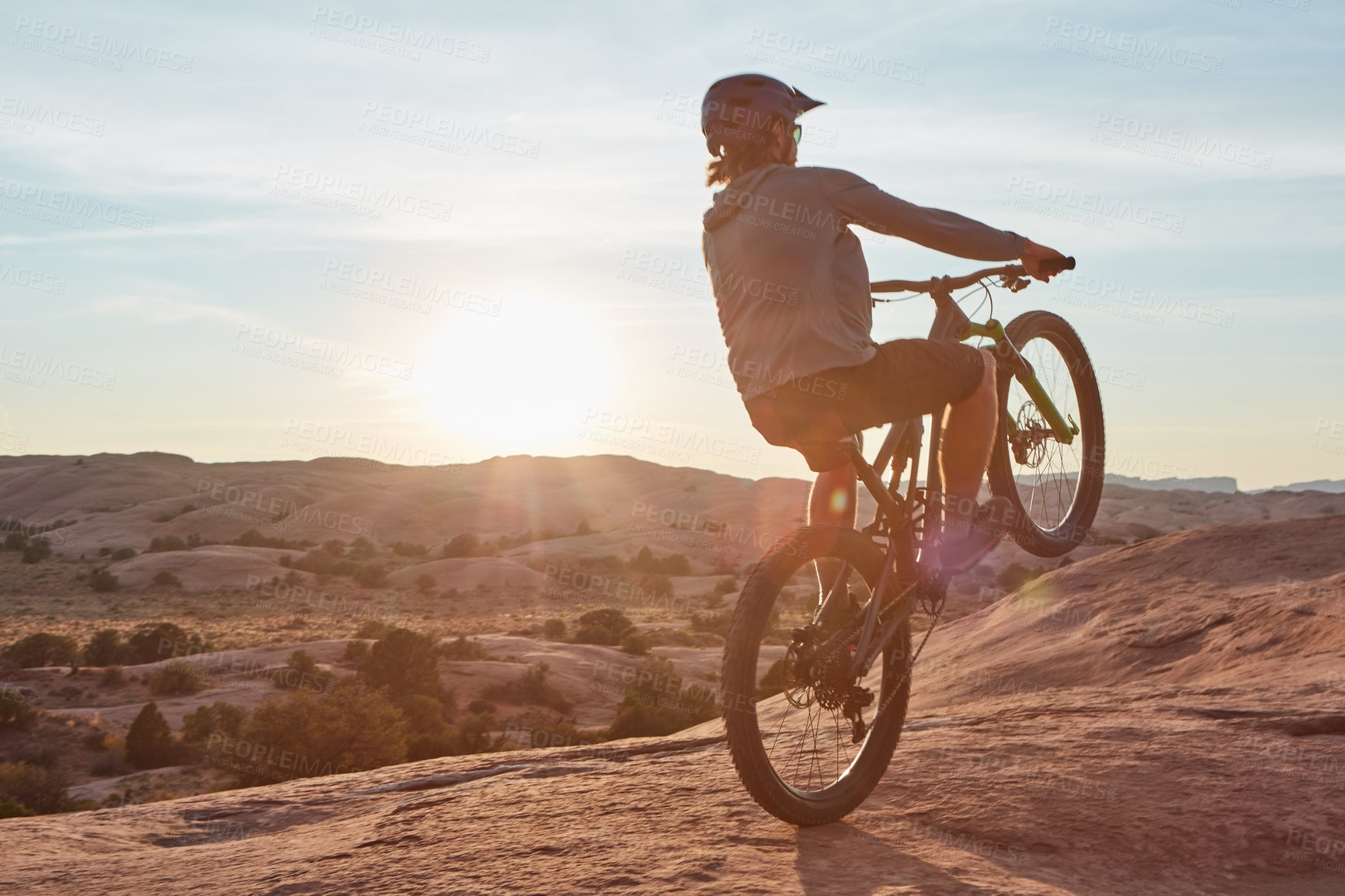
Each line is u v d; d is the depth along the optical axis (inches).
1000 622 351.6
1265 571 311.9
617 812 120.9
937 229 120.0
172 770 1872.5
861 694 119.0
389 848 116.5
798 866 101.2
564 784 136.7
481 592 5506.9
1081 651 293.6
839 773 121.8
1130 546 373.7
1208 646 261.9
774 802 108.6
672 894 93.6
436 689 2362.2
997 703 187.8
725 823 114.9
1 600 5191.9
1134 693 184.1
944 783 125.8
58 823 155.6
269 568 6131.9
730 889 94.3
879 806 120.4
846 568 122.3
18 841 143.3
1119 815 115.3
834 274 118.3
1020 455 166.2
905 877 98.2
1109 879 103.2
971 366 130.9
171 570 5910.4
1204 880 103.9
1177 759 133.1
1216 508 5659.5
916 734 155.4
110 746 2042.3
